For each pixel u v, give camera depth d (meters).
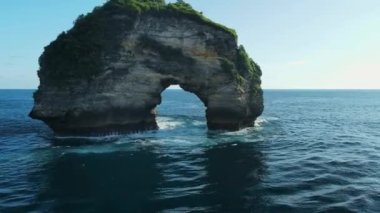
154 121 51.50
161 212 20.80
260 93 56.44
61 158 33.53
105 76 44.19
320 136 49.41
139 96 47.44
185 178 27.42
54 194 23.80
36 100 42.56
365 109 107.12
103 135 44.59
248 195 23.50
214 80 50.09
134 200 22.70
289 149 39.03
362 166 30.69
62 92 41.84
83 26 44.31
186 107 106.81
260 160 33.47
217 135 47.25
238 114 49.66
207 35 50.66
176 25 49.66
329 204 21.67
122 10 45.94
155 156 34.62
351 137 48.72
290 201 22.30
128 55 46.38
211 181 26.66
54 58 42.69
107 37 44.91
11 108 100.12
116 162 32.09
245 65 52.81
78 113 42.22
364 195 23.12
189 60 50.16
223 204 21.95
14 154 35.41
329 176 27.53
